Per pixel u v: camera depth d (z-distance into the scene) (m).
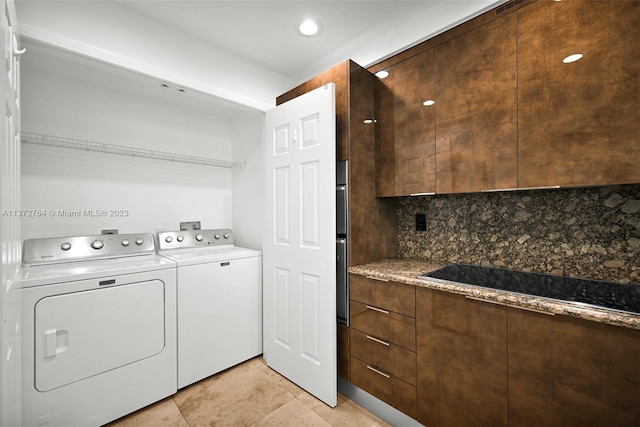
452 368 1.33
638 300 1.10
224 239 2.63
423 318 1.44
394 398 1.55
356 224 1.81
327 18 1.82
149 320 1.73
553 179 1.26
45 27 1.39
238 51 2.16
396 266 1.81
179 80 1.88
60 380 1.42
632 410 0.91
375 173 1.95
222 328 2.11
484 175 1.46
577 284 1.35
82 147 2.06
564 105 1.23
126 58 1.65
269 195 2.16
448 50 1.60
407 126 1.78
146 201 2.39
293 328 1.97
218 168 2.83
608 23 1.12
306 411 1.69
